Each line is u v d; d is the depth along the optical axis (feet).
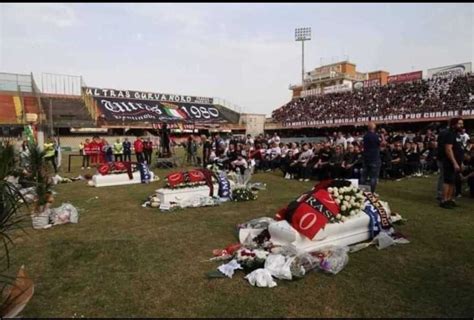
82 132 129.49
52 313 11.26
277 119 186.19
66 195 33.60
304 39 227.40
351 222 17.16
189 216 23.97
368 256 15.80
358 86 177.47
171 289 12.78
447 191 25.46
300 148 48.08
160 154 64.44
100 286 13.15
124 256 16.25
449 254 16.02
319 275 13.80
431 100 123.24
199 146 89.30
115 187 38.99
